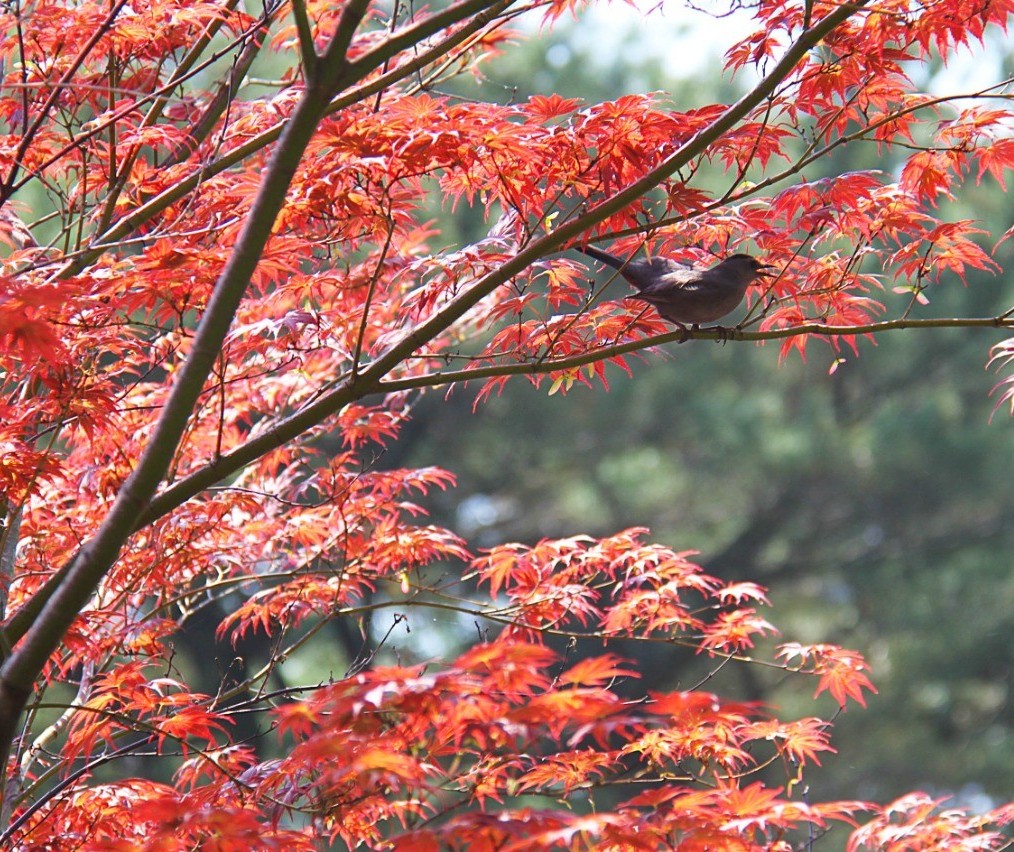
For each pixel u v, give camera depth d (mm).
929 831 4750
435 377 5430
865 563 19578
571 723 3795
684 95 17469
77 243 5863
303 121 4332
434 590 6355
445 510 19312
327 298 6809
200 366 4316
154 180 6230
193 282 5027
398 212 5586
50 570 5754
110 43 5887
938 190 6125
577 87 16828
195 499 6512
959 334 18500
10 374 5652
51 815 5129
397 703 3629
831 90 5738
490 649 3500
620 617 6242
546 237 5328
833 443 18406
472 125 4984
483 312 7871
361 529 7242
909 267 6062
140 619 6309
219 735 10125
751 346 18688
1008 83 5637
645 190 5328
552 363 5566
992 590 19438
